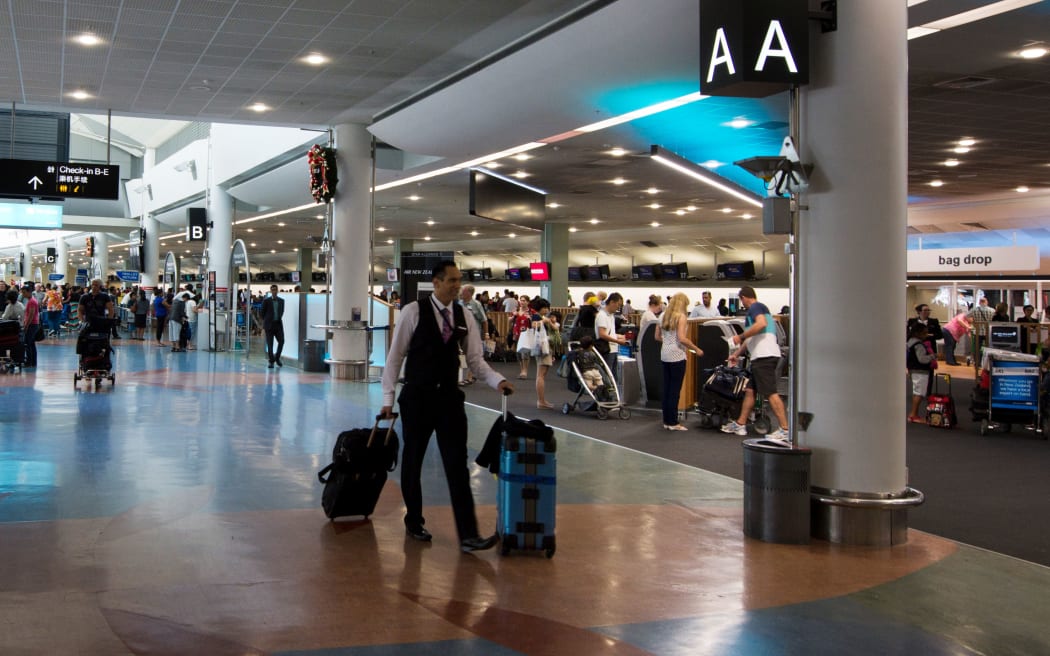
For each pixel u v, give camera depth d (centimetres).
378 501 631
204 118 1603
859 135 541
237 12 995
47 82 1339
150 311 3209
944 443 999
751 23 524
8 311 1603
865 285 543
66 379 1474
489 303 2866
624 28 945
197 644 358
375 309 1697
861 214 542
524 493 496
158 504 602
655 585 451
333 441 888
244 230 3784
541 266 2895
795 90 562
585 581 456
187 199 3019
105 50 1157
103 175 1627
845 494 544
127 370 1700
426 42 1120
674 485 713
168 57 1191
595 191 2188
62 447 816
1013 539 570
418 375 523
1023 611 420
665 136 1466
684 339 1034
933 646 374
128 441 859
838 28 546
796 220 561
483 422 1083
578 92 1139
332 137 1664
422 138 1502
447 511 604
